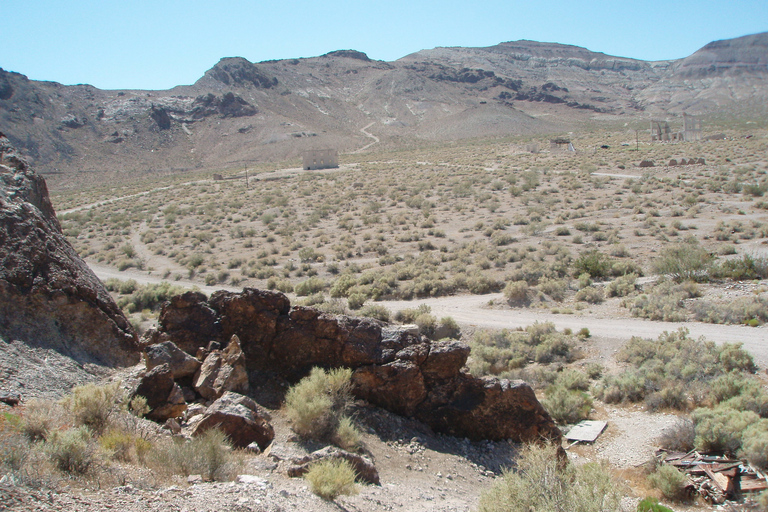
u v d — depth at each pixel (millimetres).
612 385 19344
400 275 41531
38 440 6715
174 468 7133
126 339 11477
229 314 13188
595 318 28484
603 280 35312
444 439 11969
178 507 5750
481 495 7973
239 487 6758
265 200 86938
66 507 5137
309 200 85750
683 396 17266
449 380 12586
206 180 131625
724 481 11516
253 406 10195
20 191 12234
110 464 6586
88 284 11539
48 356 9648
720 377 17219
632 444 14898
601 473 7902
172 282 48031
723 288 29203
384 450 10664
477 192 79000
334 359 12789
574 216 57875
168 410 9680
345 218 68750
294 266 49812
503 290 35812
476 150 148250
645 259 38500
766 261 31031
